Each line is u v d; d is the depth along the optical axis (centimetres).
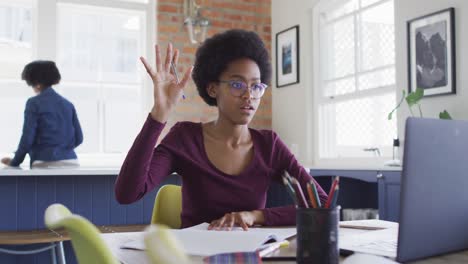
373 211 347
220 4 507
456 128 92
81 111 468
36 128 329
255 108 146
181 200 162
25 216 298
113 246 108
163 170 140
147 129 122
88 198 314
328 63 447
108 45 479
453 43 311
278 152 153
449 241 94
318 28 457
